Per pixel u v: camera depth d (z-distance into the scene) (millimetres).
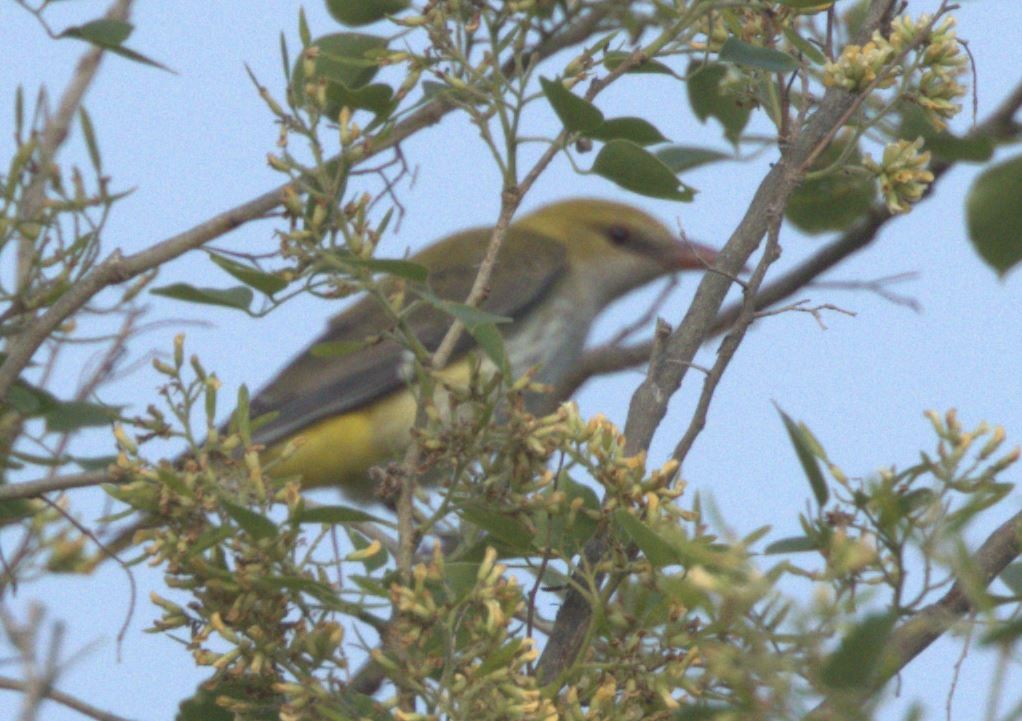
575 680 5359
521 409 5492
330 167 6191
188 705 5867
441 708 5027
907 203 6121
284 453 5410
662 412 6203
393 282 6109
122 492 5320
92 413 7695
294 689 5238
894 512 4582
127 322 8117
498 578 5160
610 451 5426
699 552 4418
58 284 7426
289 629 5332
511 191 6000
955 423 4617
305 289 5746
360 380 9625
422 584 5059
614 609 5316
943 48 6012
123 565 5344
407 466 5660
